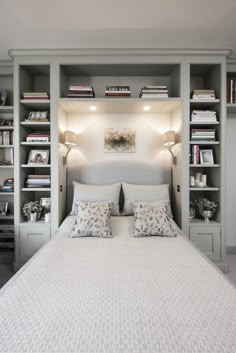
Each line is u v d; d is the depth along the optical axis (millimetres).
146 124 3287
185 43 2592
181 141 2836
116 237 2369
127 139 3279
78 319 1123
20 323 1092
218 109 2900
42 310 1192
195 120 2859
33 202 3010
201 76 3252
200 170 3309
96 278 1533
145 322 1103
